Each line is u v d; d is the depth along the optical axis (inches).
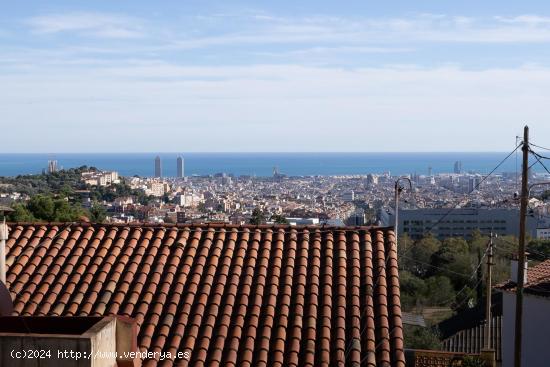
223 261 470.6
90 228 511.8
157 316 426.3
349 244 486.6
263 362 395.5
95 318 354.6
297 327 415.8
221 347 405.1
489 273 829.2
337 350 400.2
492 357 706.8
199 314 426.9
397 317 419.8
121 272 464.8
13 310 414.6
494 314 1040.2
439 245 1893.5
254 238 494.6
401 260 1843.0
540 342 745.6
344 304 431.8
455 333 1032.2
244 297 439.2
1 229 440.5
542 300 745.6
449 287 1605.6
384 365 391.5
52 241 499.8
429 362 695.7
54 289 450.3
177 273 462.6
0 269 437.1
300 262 467.2
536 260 1584.6
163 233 502.9
